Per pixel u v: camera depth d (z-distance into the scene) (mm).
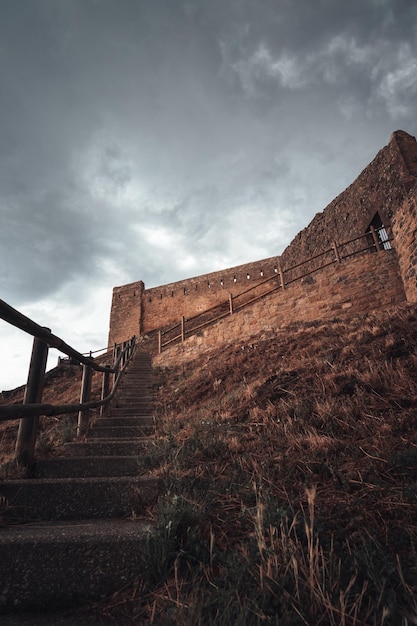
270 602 1452
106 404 6316
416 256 8609
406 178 12820
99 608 1634
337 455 2889
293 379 5277
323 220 19484
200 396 7785
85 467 3287
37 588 1729
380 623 1313
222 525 2172
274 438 3490
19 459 3082
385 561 1591
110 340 35062
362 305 10961
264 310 13430
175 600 1516
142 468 3301
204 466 3180
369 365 4551
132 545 1868
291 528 1881
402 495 2162
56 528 2121
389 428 3051
